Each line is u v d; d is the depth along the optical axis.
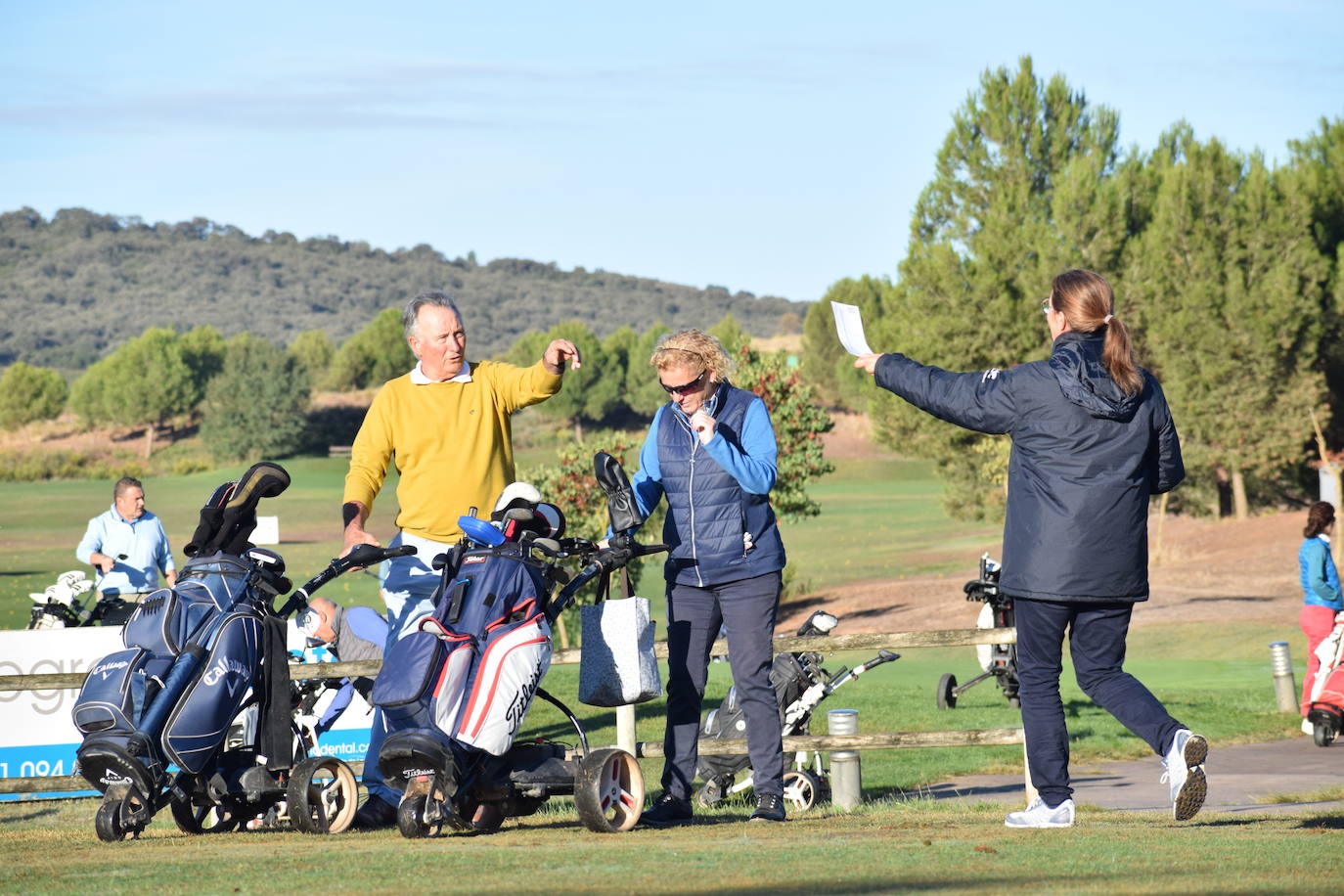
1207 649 54.00
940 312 83.25
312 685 18.56
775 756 14.97
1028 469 12.88
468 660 13.17
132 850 12.38
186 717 13.71
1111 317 12.82
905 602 84.56
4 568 112.00
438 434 15.66
